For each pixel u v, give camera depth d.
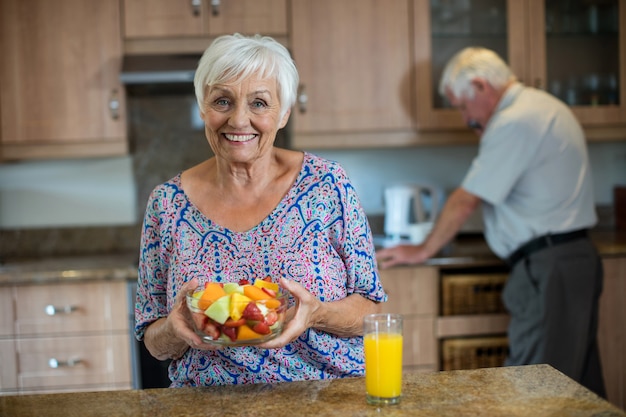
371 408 1.19
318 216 1.48
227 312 1.18
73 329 2.87
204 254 1.47
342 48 3.17
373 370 1.21
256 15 3.13
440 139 3.25
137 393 1.31
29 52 3.07
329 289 1.47
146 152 3.47
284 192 1.50
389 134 3.23
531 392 1.25
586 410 1.16
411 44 3.20
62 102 3.09
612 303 3.04
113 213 3.48
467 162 3.61
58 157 3.14
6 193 3.43
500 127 2.72
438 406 1.19
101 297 2.87
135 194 3.48
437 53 3.22
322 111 3.19
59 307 2.86
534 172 2.73
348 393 1.27
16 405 1.28
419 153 3.59
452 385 1.29
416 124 3.21
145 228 1.53
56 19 3.07
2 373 2.86
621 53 3.28
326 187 1.49
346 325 1.43
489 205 2.89
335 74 3.18
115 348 2.88
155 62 3.06
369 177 3.58
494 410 1.17
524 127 2.70
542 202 2.73
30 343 2.86
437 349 3.01
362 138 3.22
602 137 3.32
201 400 1.26
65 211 3.46
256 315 1.19
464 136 3.26
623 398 3.07
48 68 3.08
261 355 1.43
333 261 1.49
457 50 3.22
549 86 3.26
